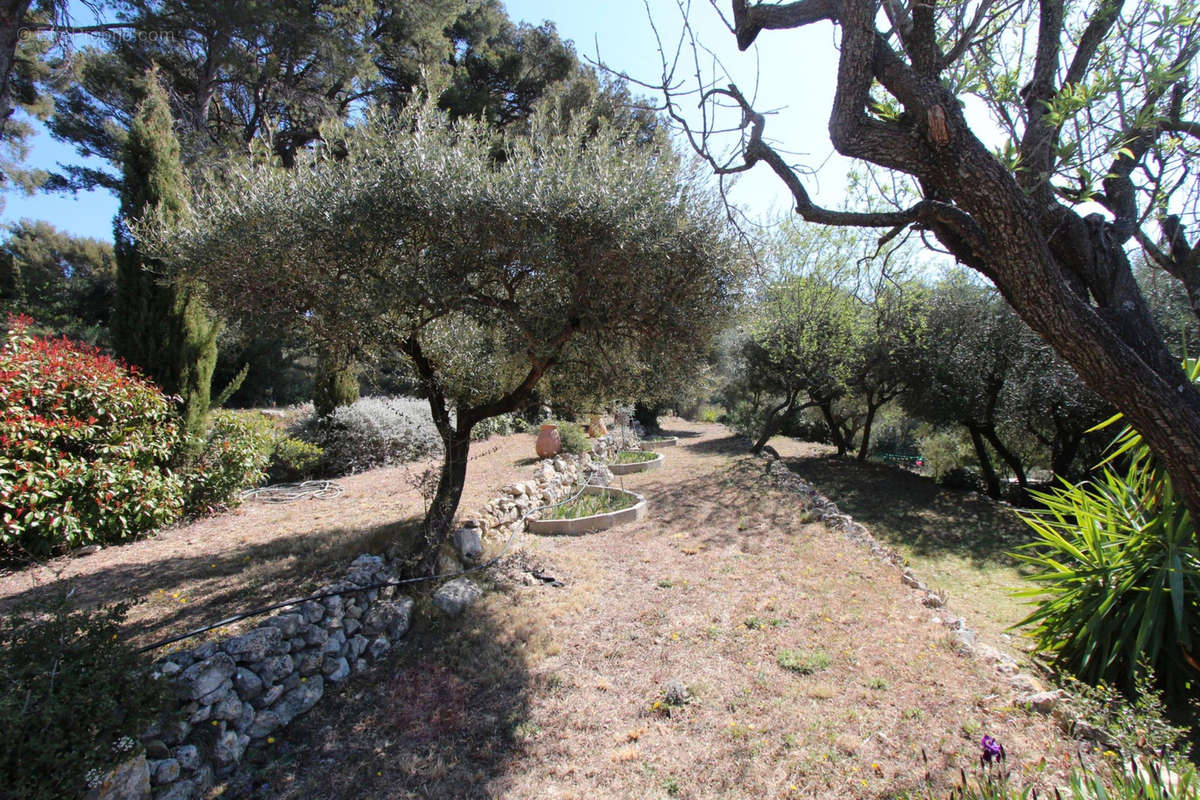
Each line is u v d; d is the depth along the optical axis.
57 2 7.51
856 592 5.37
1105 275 2.34
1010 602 6.78
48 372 5.60
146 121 7.23
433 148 4.12
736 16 2.99
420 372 5.21
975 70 2.49
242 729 3.15
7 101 6.07
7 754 2.14
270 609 3.74
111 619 2.83
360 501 7.78
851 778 2.91
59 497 5.43
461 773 3.05
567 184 4.09
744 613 4.93
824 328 14.21
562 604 5.05
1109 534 4.68
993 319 12.48
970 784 2.78
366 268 4.15
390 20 15.43
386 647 4.19
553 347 4.59
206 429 7.50
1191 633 4.21
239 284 4.30
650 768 3.06
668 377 5.29
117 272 7.07
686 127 2.93
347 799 2.88
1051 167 2.41
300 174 4.34
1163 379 2.15
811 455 18.12
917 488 13.79
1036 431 13.13
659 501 9.42
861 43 2.42
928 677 3.85
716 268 4.86
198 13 10.50
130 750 2.53
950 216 2.37
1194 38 2.14
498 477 9.29
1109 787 2.53
